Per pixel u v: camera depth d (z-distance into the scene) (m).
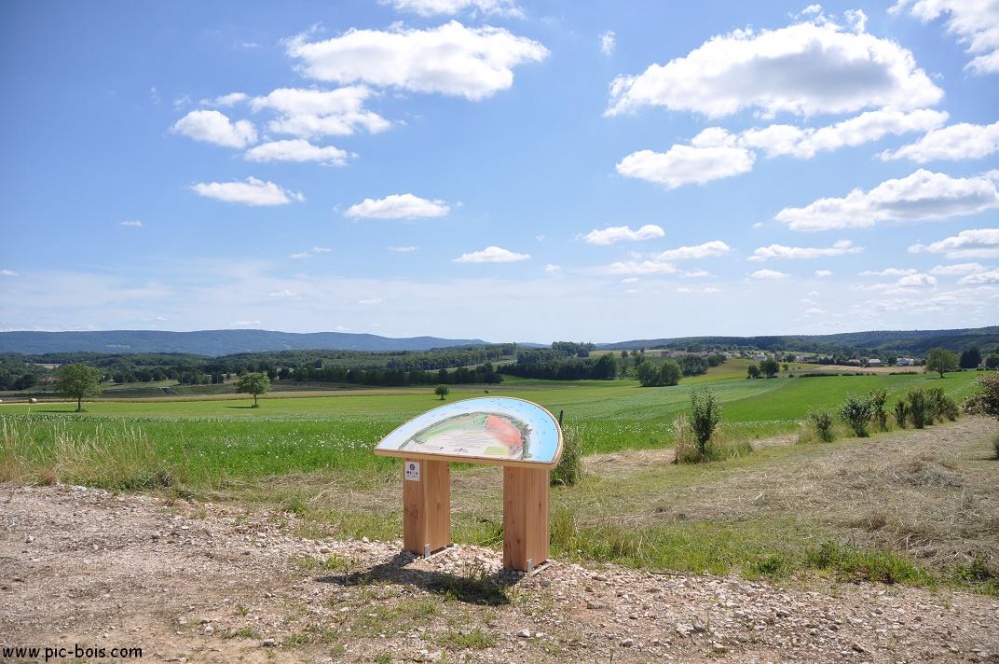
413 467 6.84
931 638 5.20
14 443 13.05
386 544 7.64
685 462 17.81
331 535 8.32
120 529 7.76
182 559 6.52
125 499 9.84
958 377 84.88
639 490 13.12
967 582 6.80
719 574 7.04
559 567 6.73
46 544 6.95
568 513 8.91
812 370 109.12
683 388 84.31
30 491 9.80
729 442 19.59
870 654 4.89
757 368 102.25
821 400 54.34
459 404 7.48
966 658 4.85
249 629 4.72
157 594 5.41
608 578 6.59
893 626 5.45
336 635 4.70
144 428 26.70
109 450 12.55
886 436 24.78
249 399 79.62
